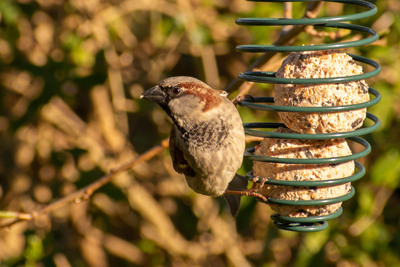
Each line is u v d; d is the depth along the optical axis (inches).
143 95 255.3
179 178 472.4
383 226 417.7
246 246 482.3
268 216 467.8
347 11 398.3
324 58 235.0
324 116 231.5
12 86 467.2
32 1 448.5
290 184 231.8
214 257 501.4
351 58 239.6
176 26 438.9
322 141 238.4
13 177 488.1
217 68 485.4
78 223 476.4
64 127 466.6
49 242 426.6
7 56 446.9
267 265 466.6
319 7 287.9
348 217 413.1
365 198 409.4
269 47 229.0
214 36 447.8
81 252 478.0
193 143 252.5
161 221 466.6
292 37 295.4
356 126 237.3
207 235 482.6
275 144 242.2
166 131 476.1
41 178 479.5
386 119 378.9
